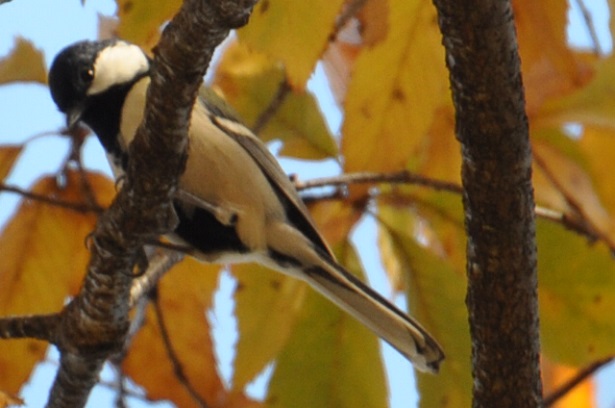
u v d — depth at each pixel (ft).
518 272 18.58
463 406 23.18
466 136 17.87
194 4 16.71
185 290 25.50
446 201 23.22
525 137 17.78
